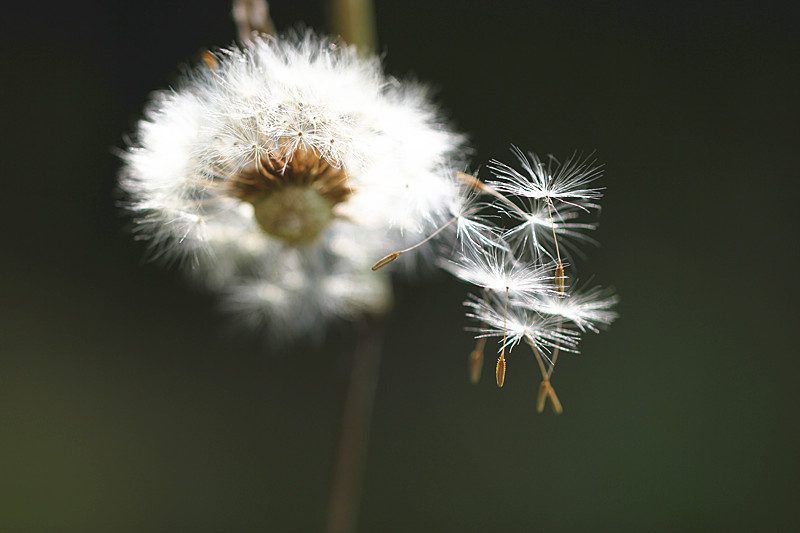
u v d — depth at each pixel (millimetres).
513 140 531
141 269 573
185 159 323
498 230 316
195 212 329
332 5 332
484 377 555
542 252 315
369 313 355
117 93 551
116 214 564
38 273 558
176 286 575
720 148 547
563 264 313
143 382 566
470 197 320
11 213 554
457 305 562
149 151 325
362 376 356
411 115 327
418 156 324
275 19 510
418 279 559
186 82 325
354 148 320
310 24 513
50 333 556
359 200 330
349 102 323
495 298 319
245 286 362
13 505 533
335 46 327
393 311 545
